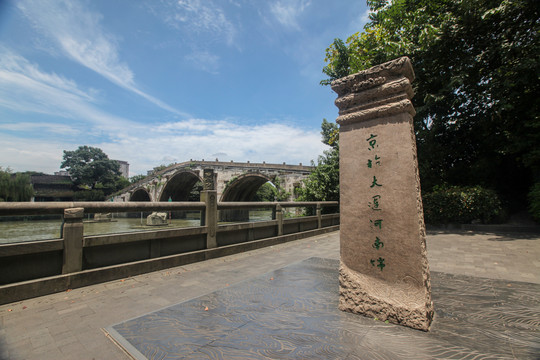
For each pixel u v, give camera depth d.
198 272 5.08
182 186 39.00
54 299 3.68
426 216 10.92
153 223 5.89
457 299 3.45
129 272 4.71
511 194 11.37
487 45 9.67
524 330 2.64
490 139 11.05
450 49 10.20
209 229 6.25
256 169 27.23
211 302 3.43
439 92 9.66
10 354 2.41
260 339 2.52
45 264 3.91
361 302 3.03
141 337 2.60
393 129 3.04
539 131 9.20
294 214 17.84
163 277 4.74
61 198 48.25
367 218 3.11
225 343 2.46
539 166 9.34
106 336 2.71
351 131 3.35
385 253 2.96
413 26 9.78
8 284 3.55
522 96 9.59
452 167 12.34
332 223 11.70
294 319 2.93
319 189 14.30
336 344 2.41
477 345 2.37
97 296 3.82
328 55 13.52
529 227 8.99
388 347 2.35
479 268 5.06
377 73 3.16
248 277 4.77
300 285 4.06
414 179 2.86
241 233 7.18
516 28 9.12
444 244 7.56
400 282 2.84
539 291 3.73
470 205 10.02
